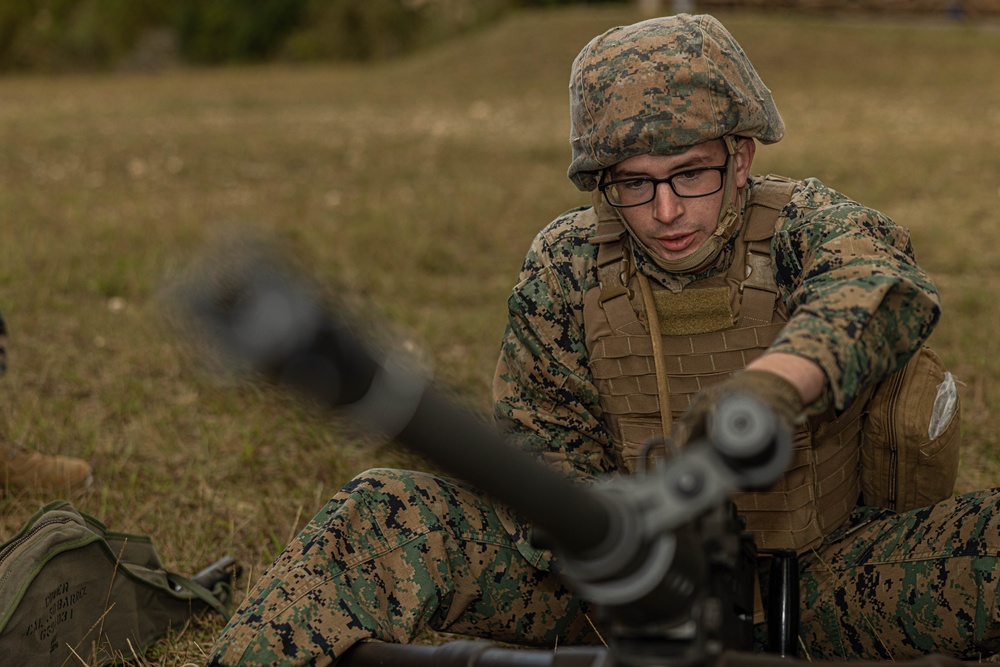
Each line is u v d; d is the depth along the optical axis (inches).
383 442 43.5
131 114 759.1
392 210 383.9
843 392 63.7
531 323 89.7
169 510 145.5
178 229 342.0
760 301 83.7
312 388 38.6
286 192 433.1
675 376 85.7
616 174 81.7
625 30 81.7
